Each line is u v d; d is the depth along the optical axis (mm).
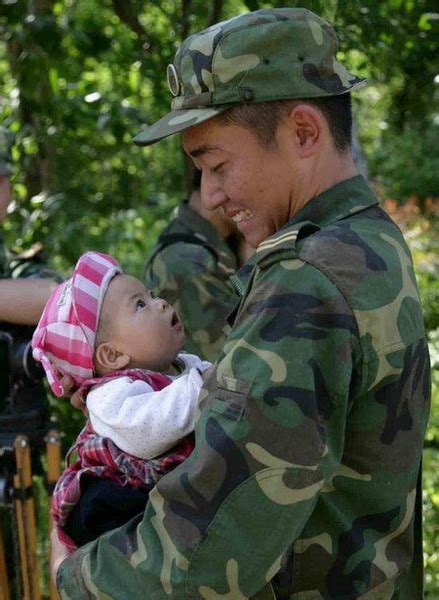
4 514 3387
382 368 1800
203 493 1757
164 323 2207
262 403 1730
